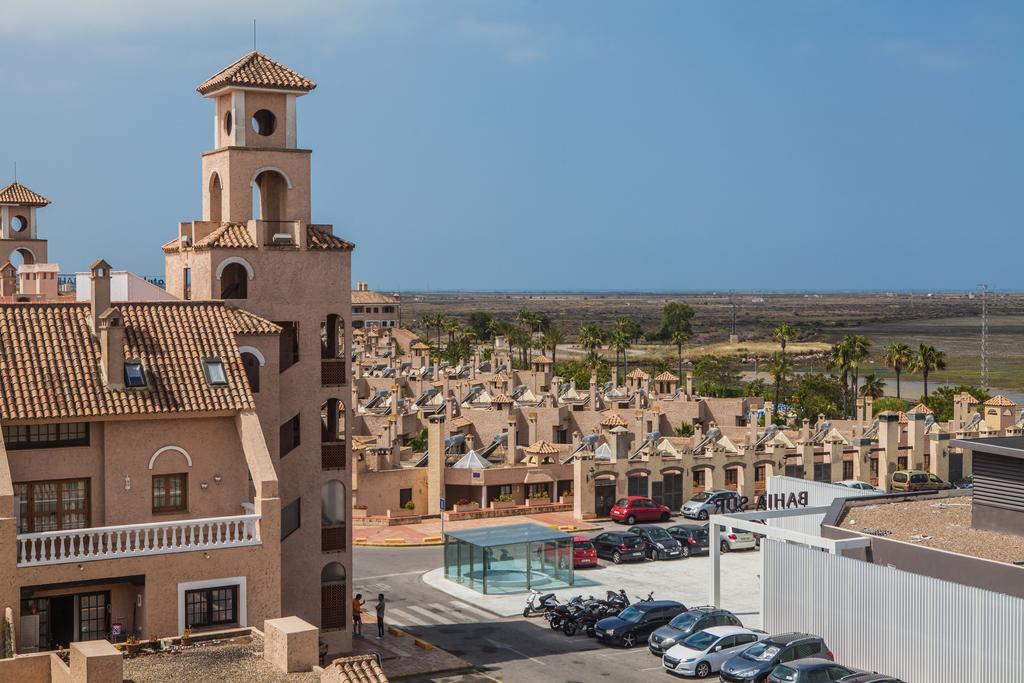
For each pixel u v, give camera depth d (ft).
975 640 136.98
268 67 158.51
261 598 128.26
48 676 111.55
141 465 132.16
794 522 214.69
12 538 116.67
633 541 224.74
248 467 132.67
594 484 268.21
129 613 126.62
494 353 627.87
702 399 391.45
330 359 157.28
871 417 378.32
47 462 128.06
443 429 264.11
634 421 344.08
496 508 266.98
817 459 303.07
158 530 132.26
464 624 180.55
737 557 229.86
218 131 159.94
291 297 153.79
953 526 163.84
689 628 163.32
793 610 160.25
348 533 158.81
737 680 145.38
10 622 116.16
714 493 273.75
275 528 128.77
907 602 144.77
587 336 609.01
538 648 167.32
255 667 112.27
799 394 484.33
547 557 207.00
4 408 124.06
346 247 157.17
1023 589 137.80
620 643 167.63
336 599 158.30
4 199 280.31
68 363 132.05
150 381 133.18
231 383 136.46
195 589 125.08
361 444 271.69
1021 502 155.53
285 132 157.79
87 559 120.06
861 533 161.48
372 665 101.86
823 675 138.92
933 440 312.29
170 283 163.84
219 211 161.58
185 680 108.58
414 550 235.81
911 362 461.37
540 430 351.25
